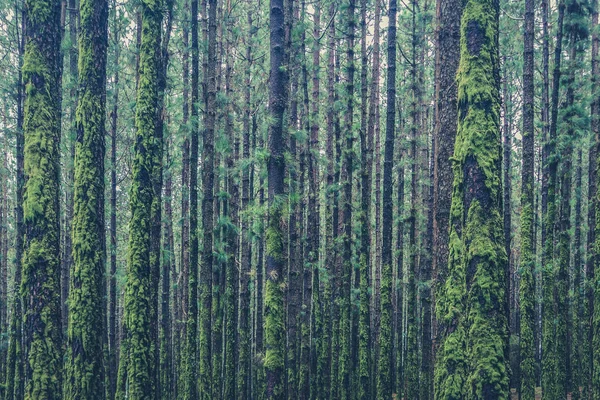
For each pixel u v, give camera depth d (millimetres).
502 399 4312
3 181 20281
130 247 7613
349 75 12844
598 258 9219
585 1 11672
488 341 4406
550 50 17875
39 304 6730
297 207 14367
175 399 18219
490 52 4715
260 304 16609
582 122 11844
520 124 21406
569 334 15695
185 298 16234
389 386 12039
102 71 7582
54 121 7090
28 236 6820
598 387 8891
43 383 6625
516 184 25734
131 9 11695
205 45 13672
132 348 7461
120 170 20219
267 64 17750
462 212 4777
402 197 18141
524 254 11703
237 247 17406
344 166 16938
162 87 9391
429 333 13836
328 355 14742
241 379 14000
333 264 16109
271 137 7695
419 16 14531
